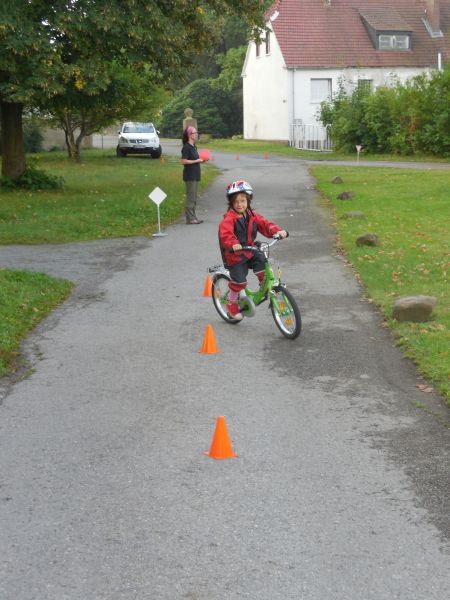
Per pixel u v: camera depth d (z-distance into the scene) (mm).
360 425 6172
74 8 19453
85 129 37375
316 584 4008
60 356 8281
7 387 7348
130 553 4344
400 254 12664
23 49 18781
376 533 4504
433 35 54125
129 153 41156
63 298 10906
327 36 52875
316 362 7797
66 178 27531
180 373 7605
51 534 4578
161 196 16000
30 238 15570
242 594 3936
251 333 8945
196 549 4367
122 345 8625
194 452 5730
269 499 4953
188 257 13594
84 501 4988
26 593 3992
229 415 6457
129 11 19703
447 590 3945
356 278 11461
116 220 17359
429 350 7805
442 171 28547
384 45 53031
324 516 4715
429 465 5410
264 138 57406
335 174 28359
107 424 6336
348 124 41438
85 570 4188
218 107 75312
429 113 38406
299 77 51656
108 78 20516
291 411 6516
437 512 4742
